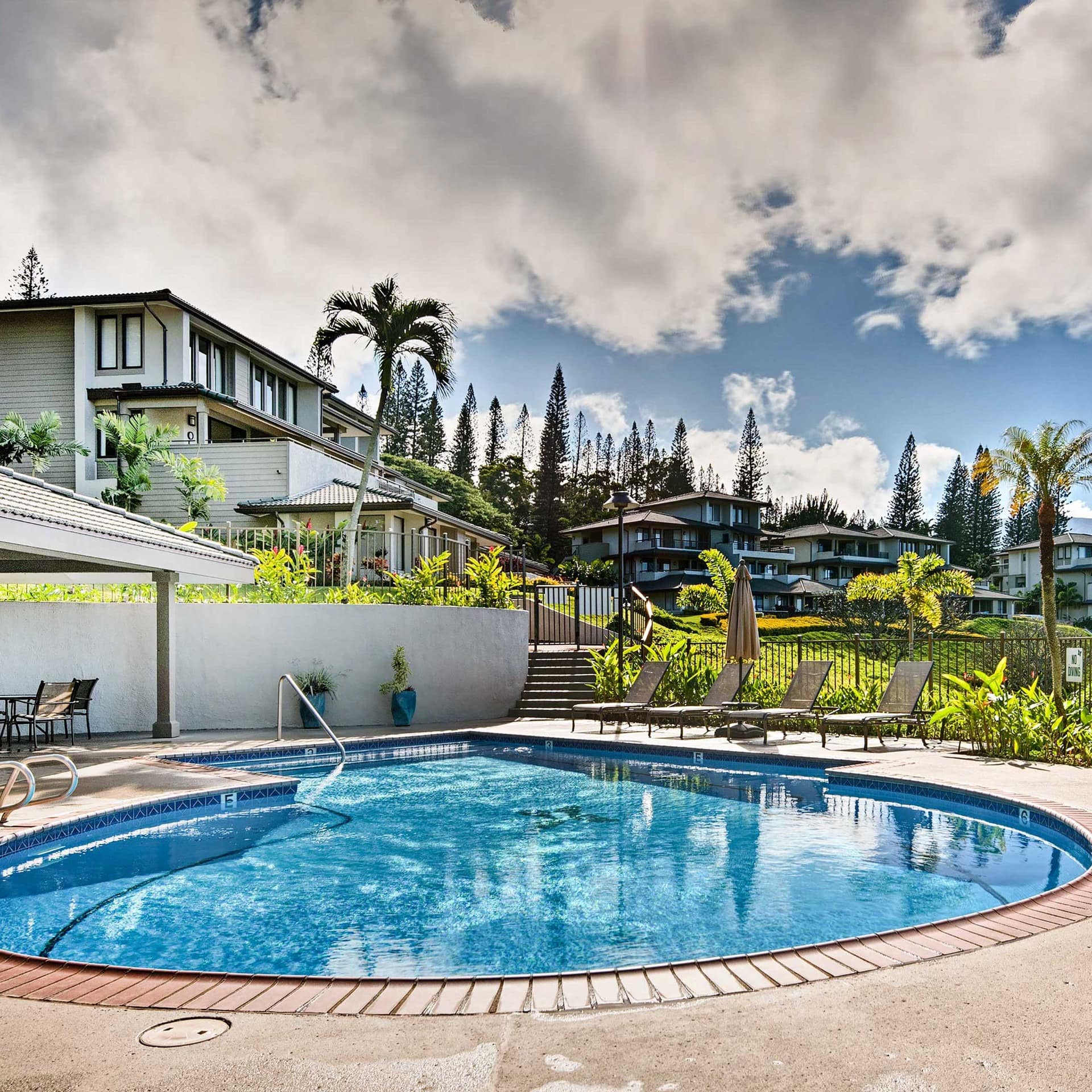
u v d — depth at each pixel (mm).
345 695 13977
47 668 12617
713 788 9617
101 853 6805
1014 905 4445
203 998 3299
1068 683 12234
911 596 39094
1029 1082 2539
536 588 22000
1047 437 17484
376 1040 2887
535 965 4301
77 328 26672
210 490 24906
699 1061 2697
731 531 63344
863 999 3207
